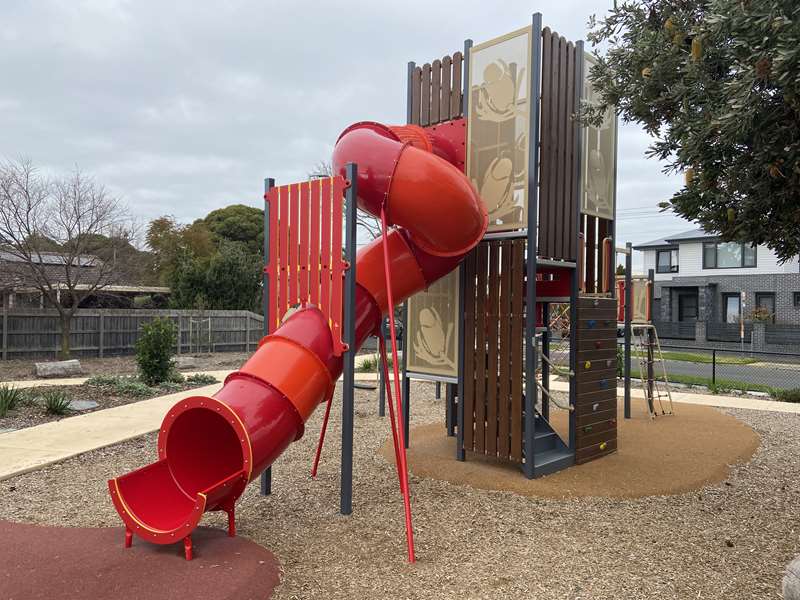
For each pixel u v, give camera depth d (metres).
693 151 3.59
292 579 3.60
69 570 3.54
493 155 5.95
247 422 4.07
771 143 3.30
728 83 3.22
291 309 5.89
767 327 26.12
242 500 5.14
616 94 4.35
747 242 3.99
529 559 3.93
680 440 7.46
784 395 11.25
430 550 4.07
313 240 4.91
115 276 18.20
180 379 11.97
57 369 13.20
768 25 3.01
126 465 6.12
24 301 21.56
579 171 6.30
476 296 6.12
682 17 4.09
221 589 3.32
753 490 5.56
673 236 33.16
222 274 24.41
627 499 5.22
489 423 5.98
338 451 6.87
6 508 4.79
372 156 5.05
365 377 13.55
